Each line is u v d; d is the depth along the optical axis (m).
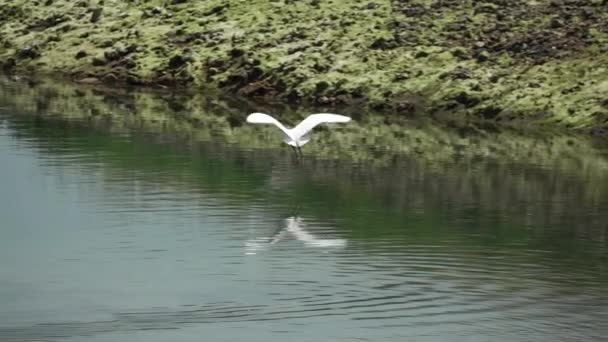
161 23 78.94
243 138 61.22
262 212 47.25
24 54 79.50
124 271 40.03
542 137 61.44
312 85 69.56
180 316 36.12
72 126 63.06
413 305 37.03
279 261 40.94
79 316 36.12
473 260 41.28
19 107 68.06
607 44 68.12
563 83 65.69
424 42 71.31
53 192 49.72
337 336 34.66
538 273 40.06
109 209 47.38
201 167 54.50
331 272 39.88
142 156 56.50
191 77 73.69
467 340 34.34
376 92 68.25
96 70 76.38
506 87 66.38
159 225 45.16
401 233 44.47
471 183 52.50
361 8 75.81
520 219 46.62
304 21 75.62
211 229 44.75
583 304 37.06
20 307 36.84
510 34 70.38
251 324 35.50
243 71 72.12
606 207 48.31
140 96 71.75
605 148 59.19
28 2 84.44
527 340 34.34
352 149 59.22
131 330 35.06
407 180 52.88
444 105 66.25
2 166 54.12
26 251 42.12
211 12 78.75
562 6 71.88
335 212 47.38
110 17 80.88
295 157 57.12
